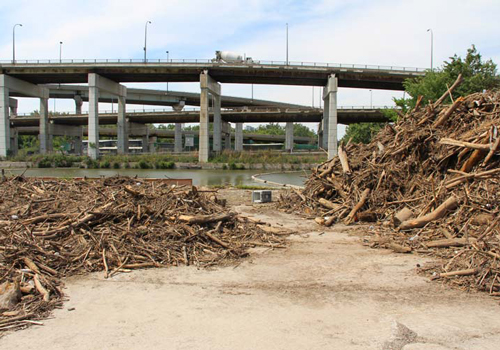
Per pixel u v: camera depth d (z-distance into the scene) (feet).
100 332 16.10
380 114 248.73
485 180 33.71
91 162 207.21
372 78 214.28
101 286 21.65
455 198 33.22
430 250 28.81
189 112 281.74
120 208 31.32
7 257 22.59
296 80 223.71
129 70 211.41
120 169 196.44
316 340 15.51
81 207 31.22
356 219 40.86
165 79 230.68
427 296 20.43
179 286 21.91
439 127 43.93
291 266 26.00
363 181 44.96
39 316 17.52
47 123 259.80
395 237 33.04
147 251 26.86
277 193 71.61
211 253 28.09
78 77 228.02
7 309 17.85
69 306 18.85
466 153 38.88
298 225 40.34
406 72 207.62
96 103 213.46
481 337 15.84
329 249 30.63
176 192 37.19
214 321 17.25
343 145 52.49
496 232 27.61
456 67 122.11
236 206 54.70
